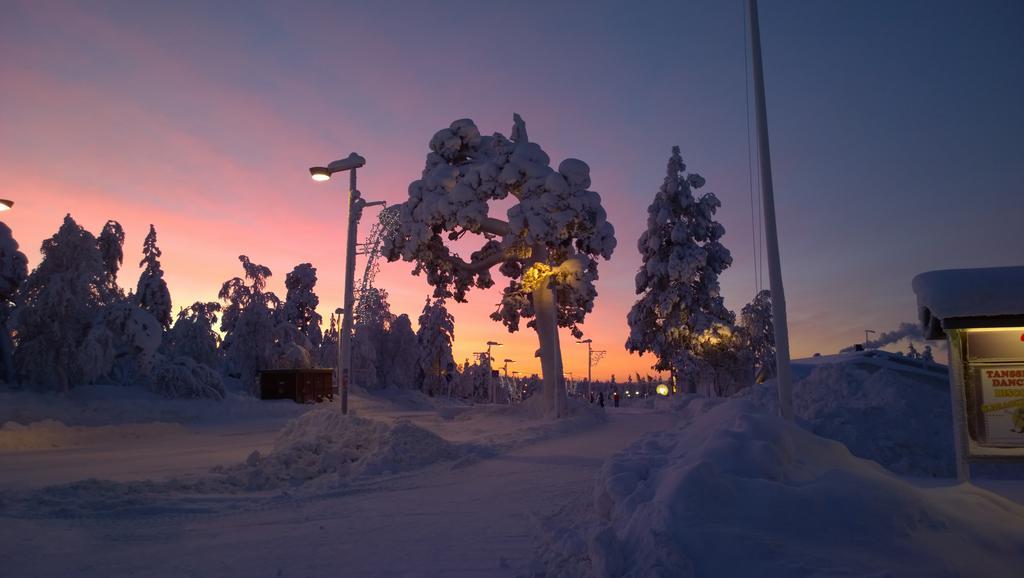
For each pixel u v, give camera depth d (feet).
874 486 16.96
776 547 14.28
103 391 113.09
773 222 36.70
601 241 100.58
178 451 59.67
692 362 135.85
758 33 38.91
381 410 163.02
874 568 13.79
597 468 40.47
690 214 141.49
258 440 73.15
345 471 39.96
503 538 21.74
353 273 68.49
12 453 59.77
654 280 141.59
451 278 107.24
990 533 16.51
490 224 98.73
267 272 202.18
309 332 236.02
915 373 58.95
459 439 68.54
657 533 14.28
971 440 25.46
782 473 18.43
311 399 157.58
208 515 28.19
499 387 343.87
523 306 113.50
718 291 140.26
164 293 182.70
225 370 215.31
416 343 251.60
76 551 21.58
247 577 18.08
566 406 95.09
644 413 136.46
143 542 22.95
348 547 21.33
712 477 16.57
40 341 105.29
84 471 43.60
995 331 25.68
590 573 14.79
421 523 25.16
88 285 111.34
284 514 28.22
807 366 81.97
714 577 13.35
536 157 93.15
